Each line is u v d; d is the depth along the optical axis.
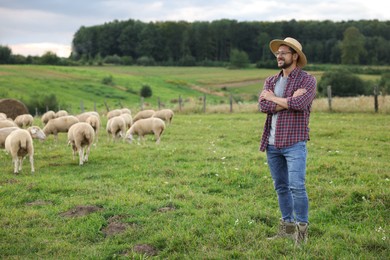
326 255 5.14
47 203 8.45
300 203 5.52
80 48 155.38
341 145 14.85
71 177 10.77
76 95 68.62
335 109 25.84
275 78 5.85
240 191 8.87
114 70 115.38
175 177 10.15
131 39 145.00
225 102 60.34
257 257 5.23
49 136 19.81
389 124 19.70
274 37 121.94
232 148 14.88
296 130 5.47
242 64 121.31
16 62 130.50
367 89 52.81
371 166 10.51
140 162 12.16
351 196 7.66
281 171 5.85
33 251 6.04
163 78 100.00
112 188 9.27
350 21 119.00
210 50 135.75
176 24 140.38
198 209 7.51
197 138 18.11
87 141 12.78
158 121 16.88
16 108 28.64
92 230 6.71
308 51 104.81
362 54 95.38
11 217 7.45
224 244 5.74
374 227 6.40
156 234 6.18
